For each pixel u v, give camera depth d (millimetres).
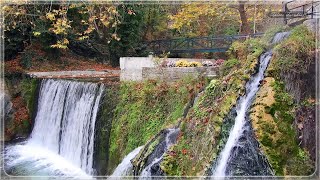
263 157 6844
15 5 14297
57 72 16516
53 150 13094
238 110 7809
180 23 16578
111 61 17984
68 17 17234
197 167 7738
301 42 7691
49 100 13812
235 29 19297
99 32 18031
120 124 10883
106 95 11633
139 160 8969
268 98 7379
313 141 7109
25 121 14500
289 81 7570
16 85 15641
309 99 7387
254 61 8438
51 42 17406
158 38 19266
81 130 12086
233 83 8297
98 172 10977
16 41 16938
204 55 17312
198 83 9922
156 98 10711
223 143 7574
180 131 8812
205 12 16062
